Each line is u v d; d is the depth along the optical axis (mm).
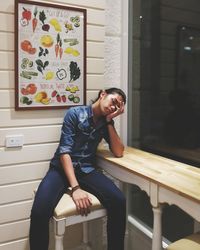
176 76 2023
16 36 1896
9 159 1975
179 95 2010
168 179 1514
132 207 2453
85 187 1865
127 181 1790
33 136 2033
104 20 2184
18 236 2068
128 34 2334
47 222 1645
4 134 1941
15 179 2008
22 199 2047
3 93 1908
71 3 2051
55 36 2020
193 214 1340
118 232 1765
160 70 2160
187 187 1396
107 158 1947
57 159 1927
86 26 2115
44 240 1651
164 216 2139
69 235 2234
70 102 2125
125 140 2389
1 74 1889
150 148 2299
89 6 2115
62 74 2072
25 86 1962
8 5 1862
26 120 1999
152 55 2229
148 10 2232
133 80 2404
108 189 1776
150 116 2281
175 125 2051
